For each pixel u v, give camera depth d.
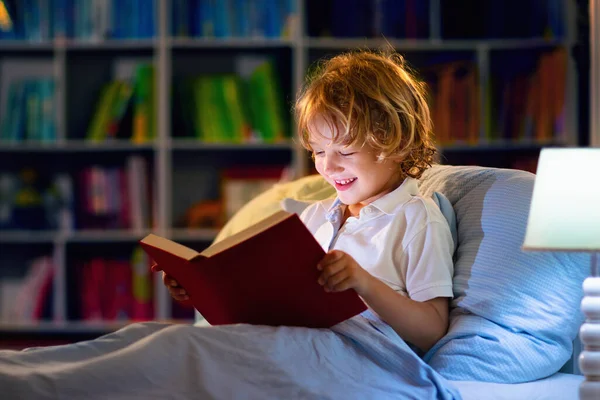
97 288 3.99
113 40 3.96
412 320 1.56
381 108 1.69
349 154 1.68
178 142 3.96
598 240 1.31
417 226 1.66
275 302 1.47
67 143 3.99
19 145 3.98
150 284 3.98
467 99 3.86
